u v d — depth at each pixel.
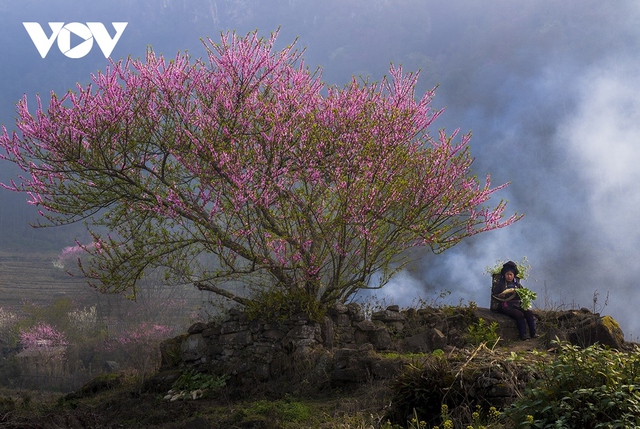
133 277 11.25
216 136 10.66
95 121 10.34
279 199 10.85
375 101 11.33
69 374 25.27
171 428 8.77
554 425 5.63
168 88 10.79
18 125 10.39
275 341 10.84
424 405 7.11
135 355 23.39
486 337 10.41
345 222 10.53
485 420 6.67
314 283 11.10
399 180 10.56
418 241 11.20
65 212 10.87
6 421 8.52
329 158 10.87
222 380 10.75
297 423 8.16
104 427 9.27
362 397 8.64
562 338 9.74
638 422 5.38
